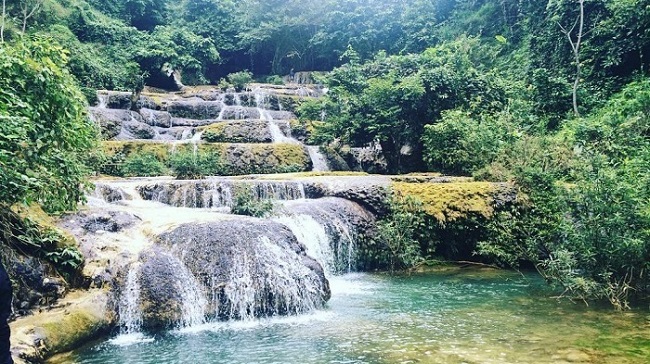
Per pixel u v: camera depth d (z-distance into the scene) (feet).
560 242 34.22
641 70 58.85
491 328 24.26
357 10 119.75
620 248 27.91
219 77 137.69
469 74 64.08
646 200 28.55
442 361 19.58
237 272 27.48
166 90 111.04
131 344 22.67
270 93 97.76
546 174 40.68
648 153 35.53
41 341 19.75
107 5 125.39
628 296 30.09
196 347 22.16
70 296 23.76
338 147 73.87
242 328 25.20
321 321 26.30
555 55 71.67
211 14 139.23
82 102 26.40
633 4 58.65
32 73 20.80
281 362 19.92
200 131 77.66
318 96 104.94
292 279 28.53
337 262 40.63
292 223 38.17
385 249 42.47
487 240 42.34
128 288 25.03
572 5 68.74
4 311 11.14
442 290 33.91
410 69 70.74
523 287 34.24
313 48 129.39
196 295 26.27
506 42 88.69
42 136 20.89
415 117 63.67
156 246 28.04
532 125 57.16
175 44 118.21
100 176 51.06
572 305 28.68
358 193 44.86
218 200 43.60
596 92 61.98
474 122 55.72
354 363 19.58
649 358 19.43
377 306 29.50
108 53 104.68
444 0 116.78
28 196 20.06
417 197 44.01
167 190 42.88
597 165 30.27
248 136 77.30
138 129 75.46
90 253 26.14
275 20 133.18
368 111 65.82
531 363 19.13
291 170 66.85
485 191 43.14
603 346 21.03
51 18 98.94
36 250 23.72
